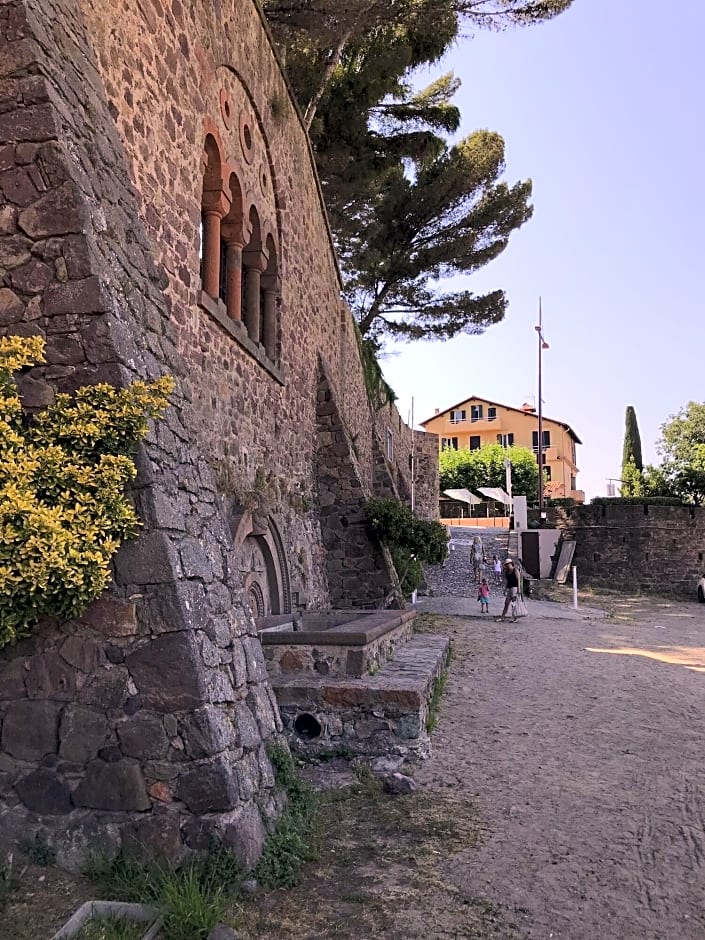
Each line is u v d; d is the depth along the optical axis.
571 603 22.39
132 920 3.43
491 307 25.78
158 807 3.89
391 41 18.83
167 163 7.14
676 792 5.87
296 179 12.90
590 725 7.77
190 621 4.12
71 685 4.03
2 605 3.64
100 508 3.85
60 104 4.49
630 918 3.95
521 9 15.95
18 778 3.99
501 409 68.81
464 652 11.92
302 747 6.38
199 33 8.16
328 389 13.91
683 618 20.55
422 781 5.91
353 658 7.00
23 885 3.67
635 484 39.50
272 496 10.52
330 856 4.48
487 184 24.12
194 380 7.75
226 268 9.57
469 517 48.06
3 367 3.75
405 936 3.62
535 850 4.71
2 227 4.29
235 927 3.52
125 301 4.64
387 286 25.36
